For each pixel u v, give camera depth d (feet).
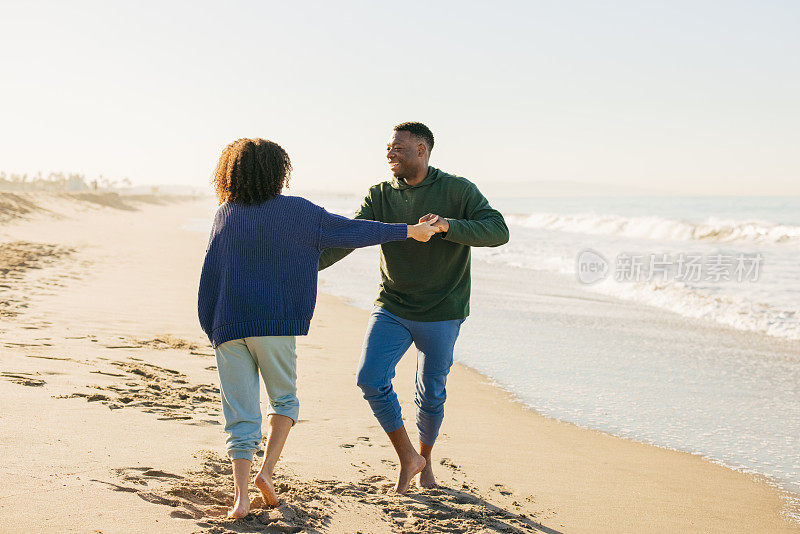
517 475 11.96
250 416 8.57
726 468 13.12
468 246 10.87
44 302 25.68
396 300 10.69
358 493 9.84
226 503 8.68
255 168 8.48
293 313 8.52
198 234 89.71
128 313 25.11
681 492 11.71
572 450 13.80
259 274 8.44
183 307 27.68
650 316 32.76
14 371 14.17
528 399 17.84
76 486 8.26
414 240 10.35
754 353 24.68
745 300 35.83
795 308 33.99
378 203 11.29
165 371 16.52
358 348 23.18
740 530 10.18
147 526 7.41
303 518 8.39
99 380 14.57
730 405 17.67
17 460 8.87
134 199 274.16
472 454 13.05
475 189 10.85
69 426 10.88
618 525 9.96
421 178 10.84
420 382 10.83
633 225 97.50
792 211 153.79
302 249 8.61
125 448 10.23
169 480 9.12
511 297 37.99
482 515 9.58
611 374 20.86
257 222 8.47
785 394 18.92
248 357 8.71
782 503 11.43
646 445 14.40
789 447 14.49
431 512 9.40
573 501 10.83
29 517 7.16
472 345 24.67
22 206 94.99
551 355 23.36
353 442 12.73
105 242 64.34
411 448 10.39
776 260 59.41
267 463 8.64
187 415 12.68
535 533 9.19
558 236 93.76
